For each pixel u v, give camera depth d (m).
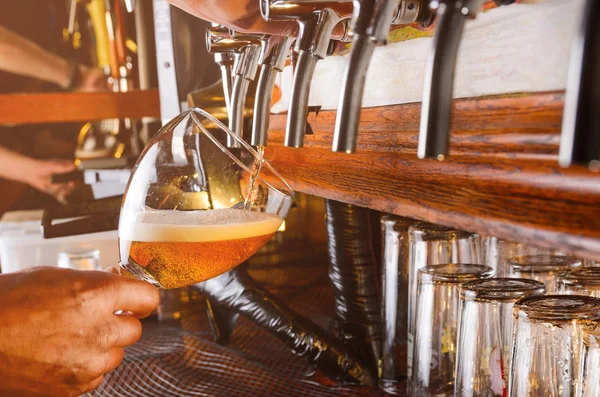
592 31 0.35
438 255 0.92
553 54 0.55
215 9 0.77
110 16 2.94
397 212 0.62
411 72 0.76
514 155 0.60
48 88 3.20
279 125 1.28
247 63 0.90
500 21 0.61
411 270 0.94
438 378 0.83
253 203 0.70
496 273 0.94
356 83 0.52
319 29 0.63
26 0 3.21
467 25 0.66
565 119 0.36
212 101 1.50
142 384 1.10
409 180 0.72
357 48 0.51
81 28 3.19
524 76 0.58
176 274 0.70
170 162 0.68
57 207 1.59
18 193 2.98
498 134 0.62
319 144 1.08
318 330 1.11
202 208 0.68
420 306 0.85
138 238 0.66
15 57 3.08
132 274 0.73
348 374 1.05
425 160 0.73
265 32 0.78
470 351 0.73
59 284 0.68
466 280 0.82
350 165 0.93
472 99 0.66
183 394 1.05
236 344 1.30
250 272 1.63
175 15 1.55
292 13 0.62
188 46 1.56
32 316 0.67
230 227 0.66
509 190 0.58
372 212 1.18
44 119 2.18
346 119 0.52
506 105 0.61
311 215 1.66
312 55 0.63
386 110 0.83
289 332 1.12
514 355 0.65
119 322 0.70
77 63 3.20
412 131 0.77
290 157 1.20
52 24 3.20
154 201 0.67
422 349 0.84
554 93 0.55
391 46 0.81
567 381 0.62
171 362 1.20
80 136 3.16
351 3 0.61
